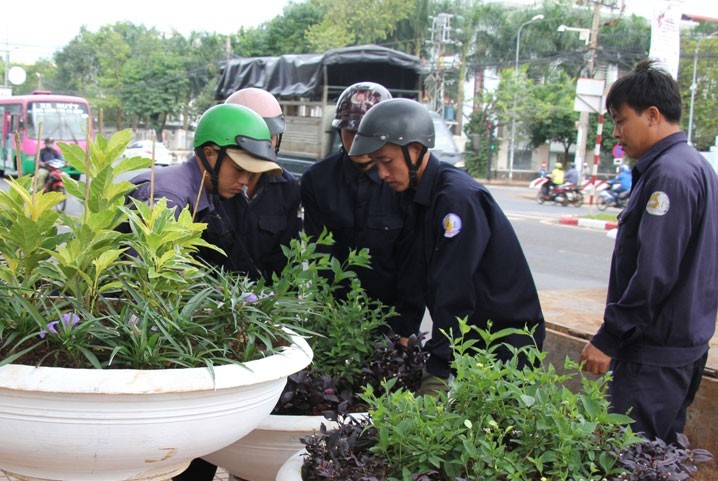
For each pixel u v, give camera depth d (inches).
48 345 72.7
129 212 75.1
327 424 86.9
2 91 1338.6
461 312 103.3
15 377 62.1
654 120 106.9
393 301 130.6
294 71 618.2
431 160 112.0
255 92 146.8
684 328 104.2
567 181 1051.9
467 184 107.6
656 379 105.0
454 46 1530.5
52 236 75.5
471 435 68.8
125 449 65.4
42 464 66.6
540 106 1493.6
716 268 106.6
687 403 113.0
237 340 80.1
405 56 600.1
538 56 1540.4
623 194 958.4
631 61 987.3
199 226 79.6
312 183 134.5
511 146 1568.7
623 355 107.6
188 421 66.6
